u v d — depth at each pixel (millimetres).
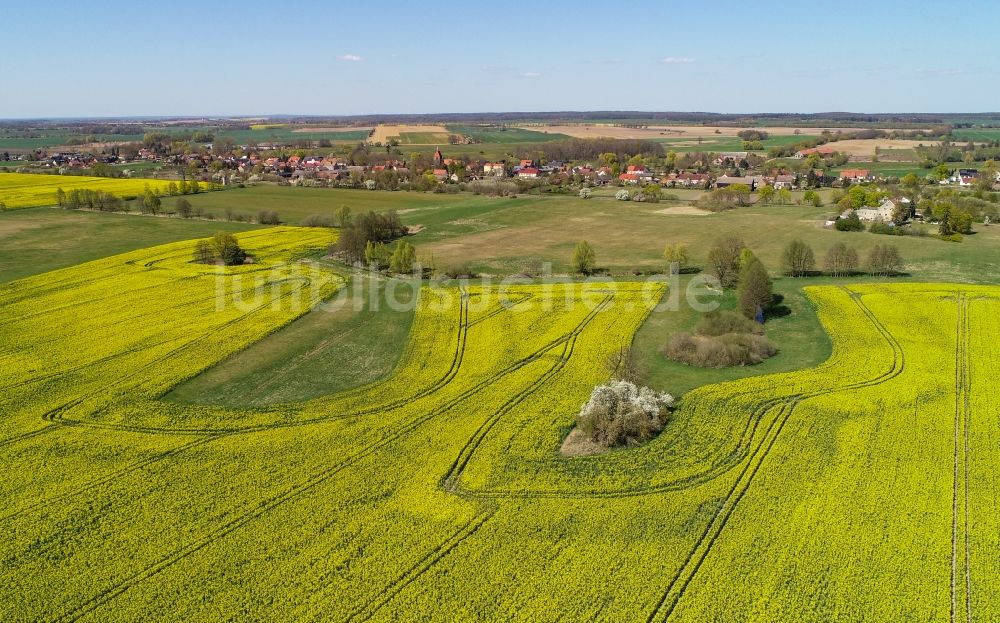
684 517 33406
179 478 37656
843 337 59469
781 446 39812
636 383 50188
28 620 27641
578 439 42375
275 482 37188
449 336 62094
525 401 47781
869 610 26781
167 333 61781
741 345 56594
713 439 41469
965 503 33812
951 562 29609
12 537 32594
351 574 29766
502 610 27453
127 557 31141
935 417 43062
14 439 42062
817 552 30141
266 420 45188
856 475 36344
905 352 55156
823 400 46031
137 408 46688
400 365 55375
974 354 54375
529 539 31875
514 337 61344
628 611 27203
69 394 48594
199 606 28156
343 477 37625
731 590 28062
